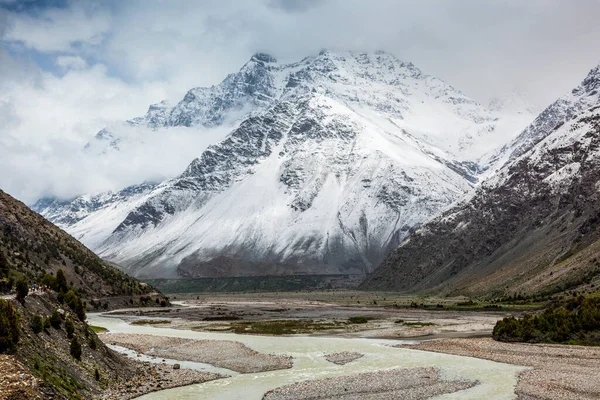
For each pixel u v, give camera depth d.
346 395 74.00
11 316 63.59
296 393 74.81
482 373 87.00
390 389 77.19
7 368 55.72
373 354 108.50
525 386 77.25
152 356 108.25
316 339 135.25
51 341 72.62
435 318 185.62
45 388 55.94
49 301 84.25
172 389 77.19
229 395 73.75
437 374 86.62
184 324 180.25
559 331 113.94
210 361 102.06
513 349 107.88
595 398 70.12
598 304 116.12
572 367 88.94
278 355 107.88
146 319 199.88
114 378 78.62
